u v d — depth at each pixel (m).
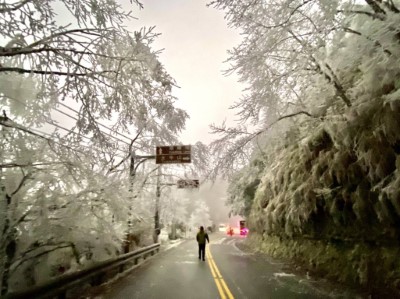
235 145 11.36
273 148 15.75
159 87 8.04
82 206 9.14
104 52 7.04
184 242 39.66
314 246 13.33
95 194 9.56
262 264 14.97
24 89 7.70
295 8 8.37
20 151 7.63
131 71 7.45
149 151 16.17
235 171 12.27
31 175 7.96
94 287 9.66
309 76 11.00
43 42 6.29
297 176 14.22
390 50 7.07
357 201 9.17
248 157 12.16
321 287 9.05
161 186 24.44
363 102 8.59
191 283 10.08
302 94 11.74
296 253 15.35
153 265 15.45
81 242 9.42
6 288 7.59
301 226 13.98
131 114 7.91
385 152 8.00
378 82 7.84
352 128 9.13
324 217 12.14
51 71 6.52
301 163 13.87
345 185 10.08
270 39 9.80
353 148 9.08
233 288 9.12
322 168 11.55
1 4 5.81
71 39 6.59
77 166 8.02
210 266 14.59
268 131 11.66
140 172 17.98
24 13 6.07
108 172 11.19
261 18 9.50
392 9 7.29
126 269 14.06
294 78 10.80
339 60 9.53
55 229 8.42
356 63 9.45
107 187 9.48
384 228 8.41
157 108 8.32
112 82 7.27
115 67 7.35
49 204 8.40
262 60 10.38
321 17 8.32
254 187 31.08
